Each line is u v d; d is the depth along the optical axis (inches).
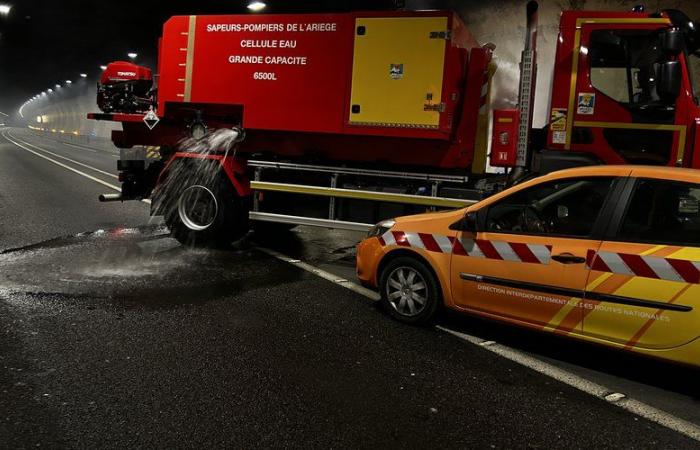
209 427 116.6
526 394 139.0
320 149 289.9
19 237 310.8
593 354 168.7
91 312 188.5
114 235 331.3
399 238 190.9
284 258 289.0
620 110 221.8
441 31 248.2
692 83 223.3
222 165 297.3
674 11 218.1
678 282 134.9
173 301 205.8
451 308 180.5
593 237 151.6
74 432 112.8
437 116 251.9
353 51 264.5
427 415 126.0
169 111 315.9
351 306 208.5
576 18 226.5
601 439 118.3
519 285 162.6
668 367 160.1
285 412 124.6
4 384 132.7
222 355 156.1
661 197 144.3
